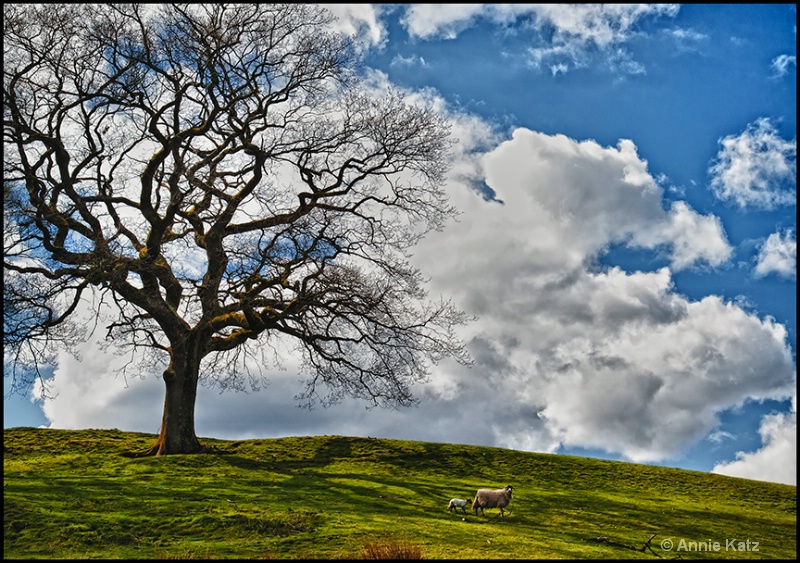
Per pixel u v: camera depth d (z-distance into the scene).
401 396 40.97
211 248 39.84
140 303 38.16
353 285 40.16
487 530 25.45
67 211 37.00
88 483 30.39
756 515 34.41
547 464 44.25
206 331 40.31
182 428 39.16
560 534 26.28
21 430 47.00
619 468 44.47
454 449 46.22
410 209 41.19
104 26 36.06
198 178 38.44
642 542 26.16
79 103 37.19
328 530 23.91
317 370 41.59
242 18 37.50
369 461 42.44
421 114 40.22
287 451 44.00
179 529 24.05
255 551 21.52
